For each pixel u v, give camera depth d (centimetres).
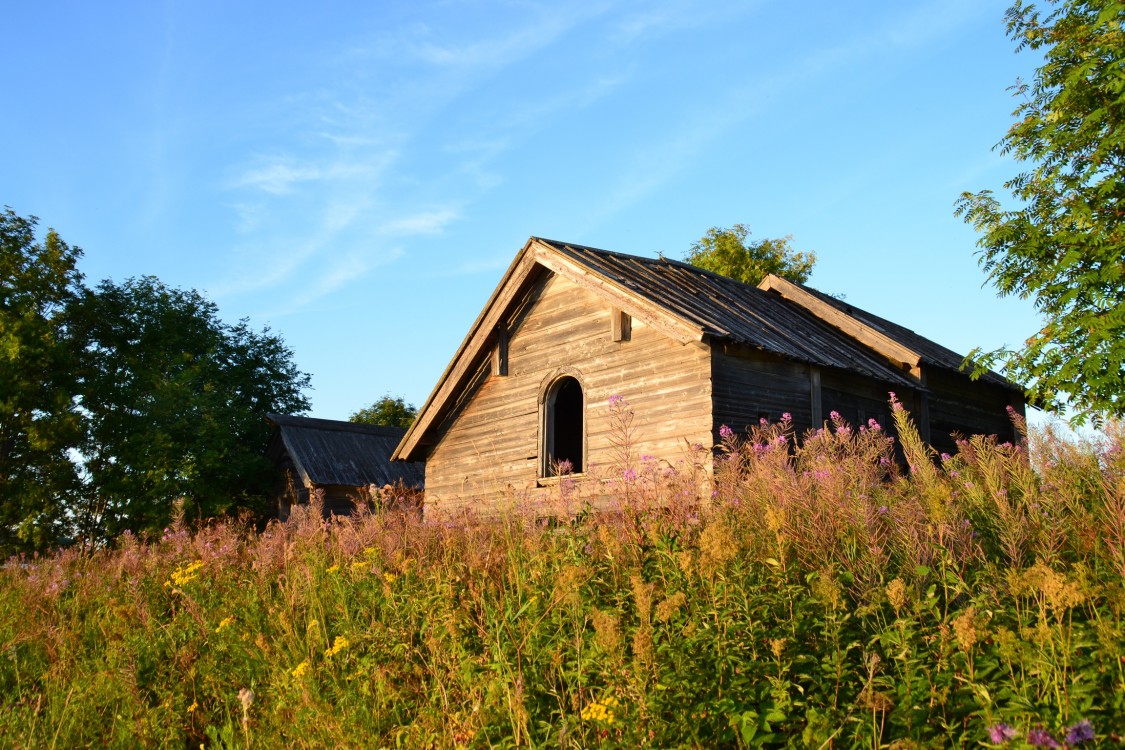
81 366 3259
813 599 429
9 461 3067
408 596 617
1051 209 1484
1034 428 664
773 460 668
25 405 3039
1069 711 327
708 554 447
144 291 3738
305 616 665
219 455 3039
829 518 516
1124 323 1261
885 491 593
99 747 566
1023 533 469
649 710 381
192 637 683
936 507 460
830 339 1500
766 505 554
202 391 3547
